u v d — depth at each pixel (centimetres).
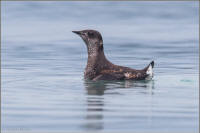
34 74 1986
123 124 1157
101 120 1196
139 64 2372
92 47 1816
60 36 3825
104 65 1797
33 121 1192
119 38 3638
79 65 2300
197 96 1477
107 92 1545
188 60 2467
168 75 1931
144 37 3691
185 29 4212
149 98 1450
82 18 5181
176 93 1527
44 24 4700
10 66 2259
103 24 4650
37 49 3025
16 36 3825
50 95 1505
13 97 1480
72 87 1644
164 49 2989
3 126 1154
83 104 1371
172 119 1203
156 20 5006
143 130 1110
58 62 2416
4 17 5281
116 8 6162
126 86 1644
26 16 5397
